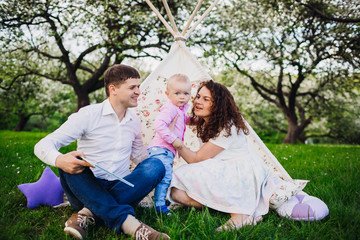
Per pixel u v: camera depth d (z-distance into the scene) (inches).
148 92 103.1
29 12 283.1
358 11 250.5
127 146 76.9
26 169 121.0
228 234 63.5
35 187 82.6
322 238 63.8
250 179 77.4
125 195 67.7
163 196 80.5
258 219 74.2
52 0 274.7
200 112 88.0
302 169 139.9
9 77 346.6
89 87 367.9
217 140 83.3
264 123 713.0
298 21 299.0
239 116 86.4
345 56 296.0
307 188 102.2
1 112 690.2
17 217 74.4
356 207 82.5
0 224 66.0
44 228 68.9
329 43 296.7
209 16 307.6
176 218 71.6
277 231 68.7
